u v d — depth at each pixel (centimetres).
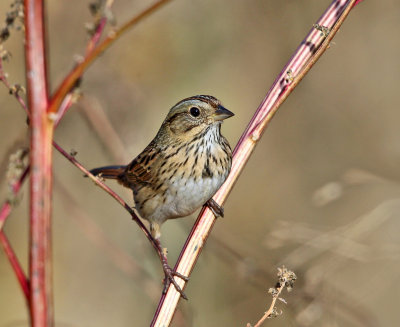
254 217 1399
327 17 641
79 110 1092
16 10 420
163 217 856
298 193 1421
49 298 341
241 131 1319
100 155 1283
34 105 345
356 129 1443
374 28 1433
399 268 1142
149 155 848
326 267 938
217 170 811
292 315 905
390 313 1242
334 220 1365
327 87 1455
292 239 948
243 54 1335
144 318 1291
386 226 1209
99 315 1297
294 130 1464
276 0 1323
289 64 639
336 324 922
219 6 1295
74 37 1211
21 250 1259
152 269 1094
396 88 1430
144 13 339
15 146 577
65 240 1330
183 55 1277
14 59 1156
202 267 1168
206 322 1131
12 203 354
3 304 1241
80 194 1283
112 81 1205
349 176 1155
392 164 1400
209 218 639
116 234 1262
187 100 832
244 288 1151
